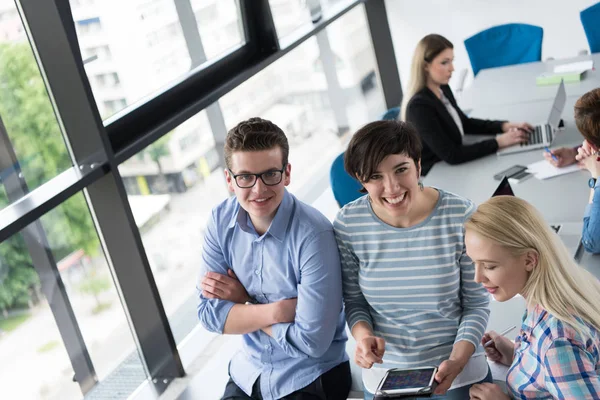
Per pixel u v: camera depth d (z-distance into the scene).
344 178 3.23
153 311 3.07
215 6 3.78
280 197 2.21
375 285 2.15
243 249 2.36
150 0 3.28
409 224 2.06
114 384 3.11
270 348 2.39
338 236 2.20
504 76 4.59
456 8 5.86
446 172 3.47
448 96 3.84
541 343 1.64
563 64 4.50
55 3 2.48
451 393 2.07
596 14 4.72
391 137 1.93
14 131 2.59
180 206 3.67
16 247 2.67
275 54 4.02
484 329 2.09
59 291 2.85
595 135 2.46
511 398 1.83
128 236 2.91
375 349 2.07
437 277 2.07
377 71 5.91
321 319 2.23
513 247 1.65
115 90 3.06
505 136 3.55
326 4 5.03
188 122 3.71
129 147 2.88
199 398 3.07
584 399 1.57
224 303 2.40
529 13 5.74
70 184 2.59
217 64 3.74
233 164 2.16
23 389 2.75
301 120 4.84
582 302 1.62
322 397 2.34
